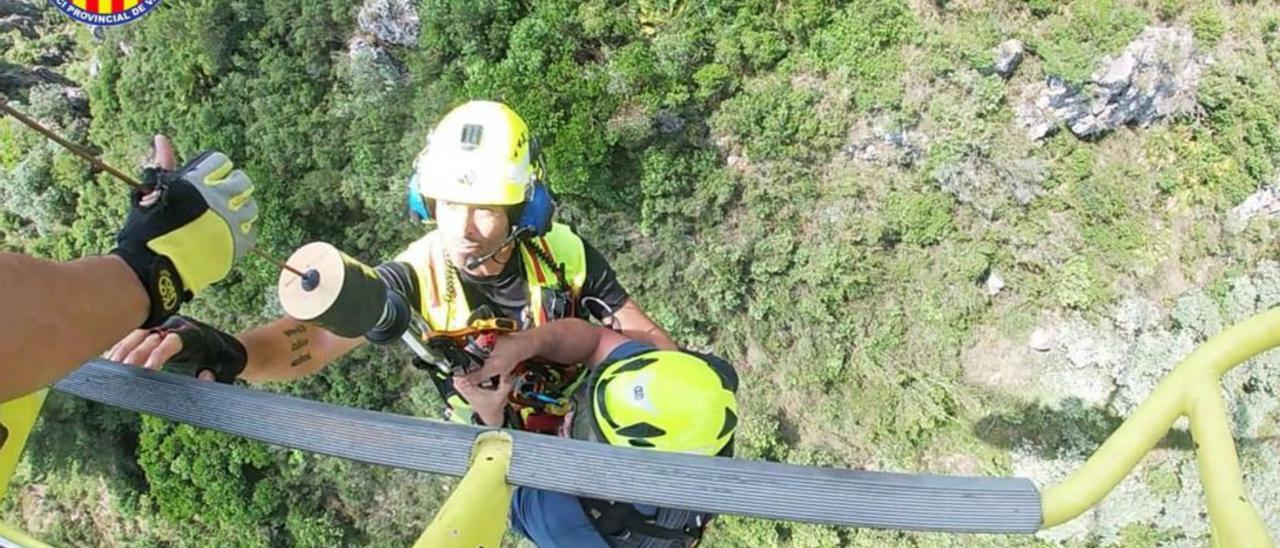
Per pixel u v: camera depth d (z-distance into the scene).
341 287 1.97
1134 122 13.80
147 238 1.76
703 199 14.52
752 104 13.95
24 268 1.41
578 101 13.96
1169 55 13.11
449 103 14.60
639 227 15.08
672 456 1.86
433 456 1.87
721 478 1.84
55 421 18.89
